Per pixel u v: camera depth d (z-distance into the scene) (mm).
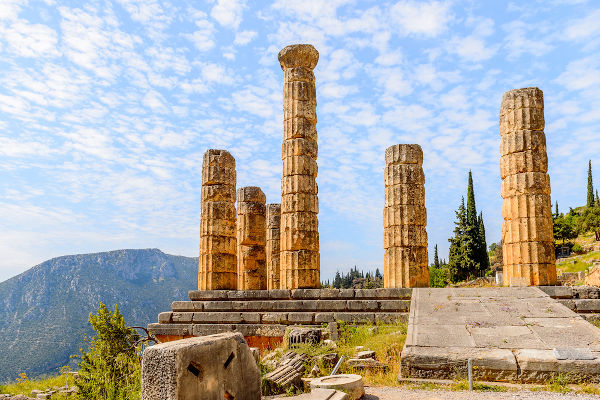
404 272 18891
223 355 6652
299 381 10820
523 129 18438
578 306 15258
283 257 20734
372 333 15227
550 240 17953
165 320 20688
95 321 16078
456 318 13383
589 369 9898
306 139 21375
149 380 6000
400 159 19781
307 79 21781
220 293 20906
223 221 22938
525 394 9352
